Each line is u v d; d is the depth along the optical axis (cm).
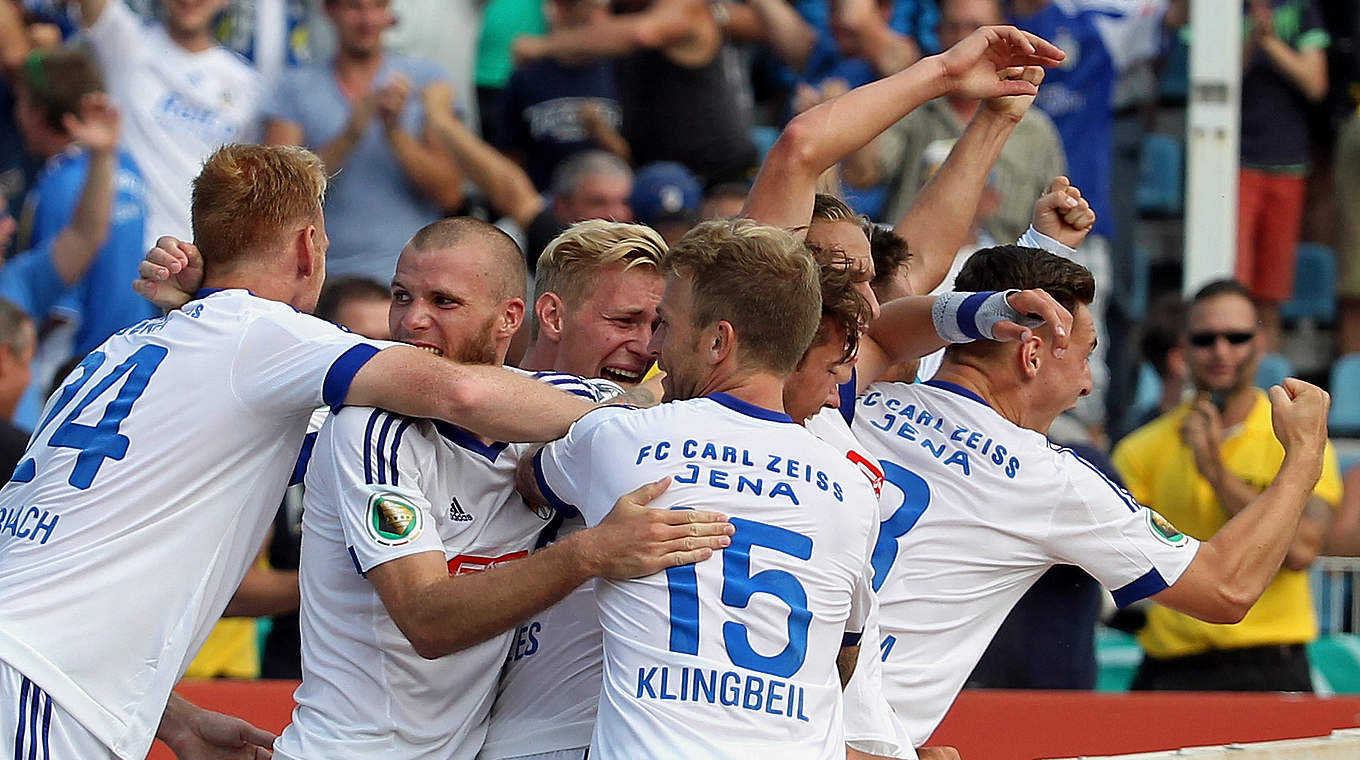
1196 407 2088
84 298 2456
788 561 1041
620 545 1025
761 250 1066
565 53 2717
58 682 1131
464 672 1160
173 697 1315
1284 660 2045
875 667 1167
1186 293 2739
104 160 2406
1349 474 2148
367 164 2538
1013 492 1262
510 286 1206
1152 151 2930
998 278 1300
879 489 1196
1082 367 1318
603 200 2402
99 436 1175
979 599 1283
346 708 1137
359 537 1094
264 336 1159
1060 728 1705
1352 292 3020
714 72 2698
